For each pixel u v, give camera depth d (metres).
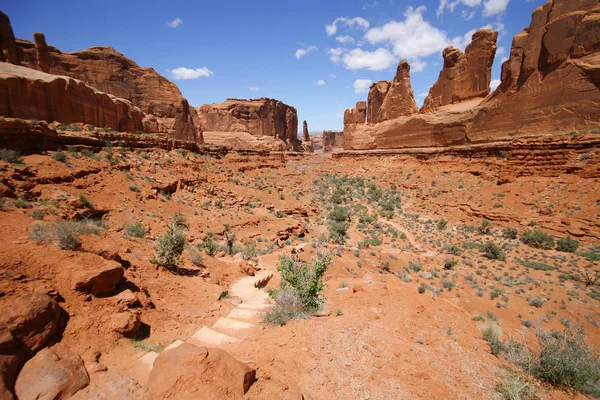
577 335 8.78
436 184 46.72
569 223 28.55
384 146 72.38
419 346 7.54
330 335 7.44
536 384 6.76
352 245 29.05
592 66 34.75
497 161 41.56
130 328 6.35
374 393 5.38
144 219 19.64
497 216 33.78
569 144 33.81
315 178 64.94
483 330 9.30
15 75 22.28
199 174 35.53
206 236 20.78
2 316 4.60
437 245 31.23
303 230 29.84
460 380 6.27
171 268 11.74
